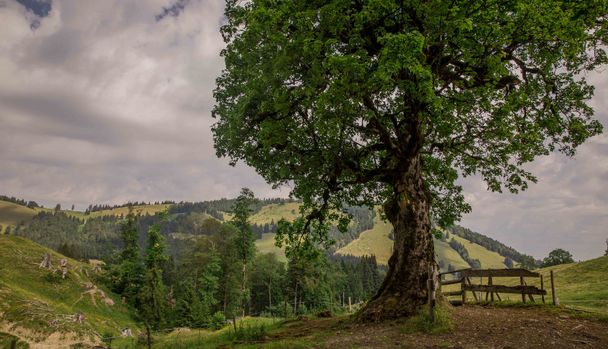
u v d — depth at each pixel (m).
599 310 17.55
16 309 42.00
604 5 12.45
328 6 12.66
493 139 17.91
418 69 10.61
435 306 12.87
